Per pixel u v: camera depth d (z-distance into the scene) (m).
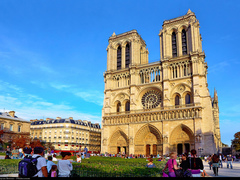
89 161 39.75
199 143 82.62
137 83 106.12
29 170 13.38
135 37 111.75
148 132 96.75
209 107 87.19
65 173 16.58
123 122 101.88
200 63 93.06
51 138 135.50
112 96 110.81
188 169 18.94
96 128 159.38
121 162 38.53
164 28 104.69
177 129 89.56
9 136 105.81
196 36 96.19
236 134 131.88
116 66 115.75
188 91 92.94
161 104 98.31
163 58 100.12
